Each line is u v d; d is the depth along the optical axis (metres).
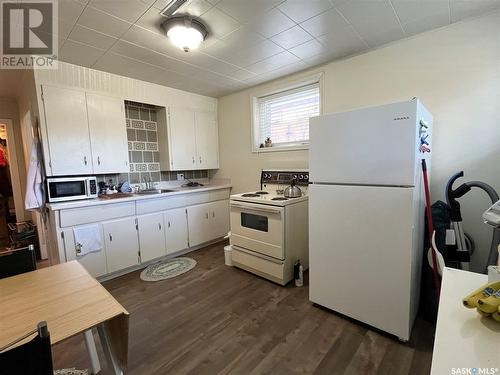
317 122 1.91
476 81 1.95
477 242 2.01
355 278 1.81
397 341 1.68
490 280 0.86
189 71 2.93
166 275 2.77
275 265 2.47
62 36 2.08
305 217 2.70
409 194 1.54
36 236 3.42
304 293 2.33
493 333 0.69
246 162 3.77
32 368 0.63
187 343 1.71
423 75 2.18
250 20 1.92
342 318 1.94
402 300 1.62
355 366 1.48
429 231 1.77
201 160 3.92
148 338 1.77
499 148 1.90
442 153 2.13
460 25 1.99
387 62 2.36
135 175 3.46
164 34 2.08
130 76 3.06
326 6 1.76
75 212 2.46
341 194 1.82
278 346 1.66
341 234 1.85
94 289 1.06
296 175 3.08
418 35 2.17
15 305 0.94
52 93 2.50
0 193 4.29
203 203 3.64
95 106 2.80
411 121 1.50
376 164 1.65
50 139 2.49
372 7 1.79
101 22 1.89
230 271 2.85
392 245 1.62
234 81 3.30
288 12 1.83
